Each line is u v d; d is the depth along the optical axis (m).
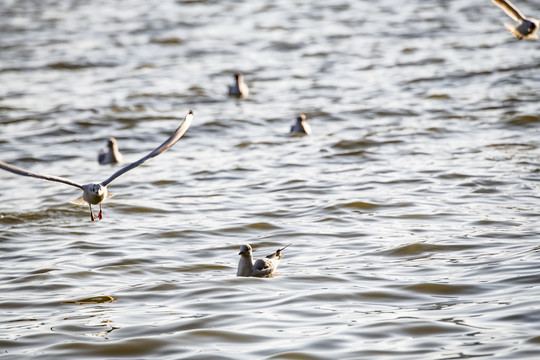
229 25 51.97
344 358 10.34
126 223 18.31
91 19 55.00
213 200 20.09
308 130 27.62
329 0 61.03
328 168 22.97
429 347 10.58
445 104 30.67
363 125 28.33
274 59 41.78
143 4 61.56
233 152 25.52
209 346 10.93
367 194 19.91
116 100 33.34
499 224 16.83
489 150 23.92
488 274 13.60
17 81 37.22
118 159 24.86
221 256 15.69
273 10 57.47
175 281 14.05
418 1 59.16
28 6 61.06
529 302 11.99
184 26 51.94
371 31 48.53
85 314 12.46
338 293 12.97
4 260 15.73
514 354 10.14
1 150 26.42
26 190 21.72
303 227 17.39
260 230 17.44
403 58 40.47
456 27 48.75
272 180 21.89
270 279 13.89
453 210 18.11
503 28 47.75
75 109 31.80
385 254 15.25
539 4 54.47
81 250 16.27
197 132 28.44
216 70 39.50
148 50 44.59
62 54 43.12
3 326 12.04
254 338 11.15
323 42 45.62
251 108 31.88
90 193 10.88
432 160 23.11
